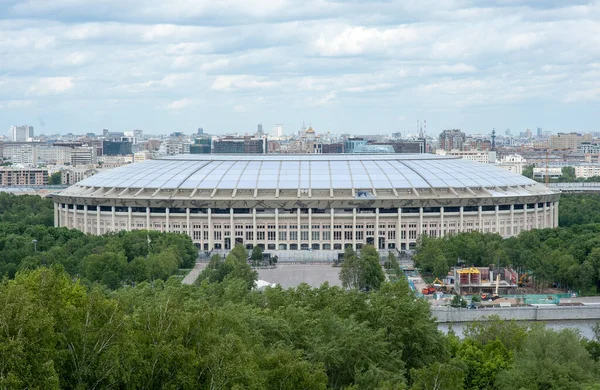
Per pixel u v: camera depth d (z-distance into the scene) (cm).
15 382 18750
